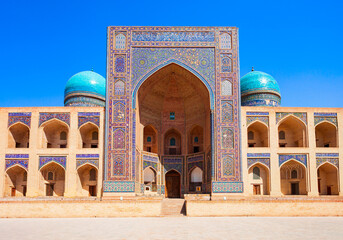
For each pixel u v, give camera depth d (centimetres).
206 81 1513
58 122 1563
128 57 1520
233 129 1476
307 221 984
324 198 1466
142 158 1634
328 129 1655
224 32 1554
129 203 1149
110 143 1453
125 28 1544
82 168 1544
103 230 793
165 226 866
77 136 1525
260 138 1698
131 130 1464
